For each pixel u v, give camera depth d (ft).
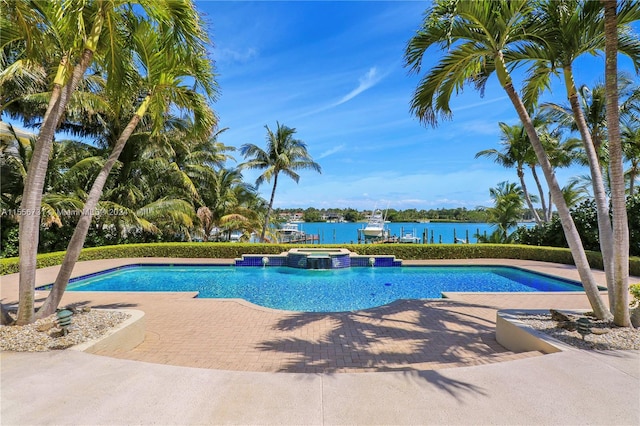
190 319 18.67
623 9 14.14
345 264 44.42
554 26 15.17
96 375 9.23
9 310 15.01
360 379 9.24
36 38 13.88
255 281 36.14
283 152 63.72
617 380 9.09
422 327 17.33
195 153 57.41
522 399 8.13
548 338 12.16
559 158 52.70
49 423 6.97
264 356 13.39
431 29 15.40
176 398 8.09
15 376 9.10
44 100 34.24
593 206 44.75
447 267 43.32
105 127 47.34
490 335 16.11
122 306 21.42
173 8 13.85
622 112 40.86
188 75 17.52
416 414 7.48
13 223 37.50
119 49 15.78
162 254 47.67
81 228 15.10
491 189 63.52
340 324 17.83
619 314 13.26
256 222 63.00
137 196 48.73
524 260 46.11
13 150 41.34
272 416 7.37
